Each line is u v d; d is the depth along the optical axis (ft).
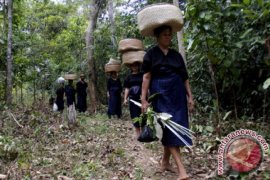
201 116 25.85
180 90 13.70
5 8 46.65
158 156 17.88
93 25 54.90
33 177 14.55
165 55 13.84
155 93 13.62
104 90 57.57
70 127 27.30
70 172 15.58
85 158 17.95
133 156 18.11
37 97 67.67
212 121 22.75
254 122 21.74
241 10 18.89
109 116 37.63
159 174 14.99
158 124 13.29
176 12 13.67
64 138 23.40
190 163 15.89
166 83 13.61
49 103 58.65
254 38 17.88
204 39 19.53
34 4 79.41
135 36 43.37
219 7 18.99
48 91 63.26
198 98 27.99
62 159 17.56
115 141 22.67
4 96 46.85
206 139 19.45
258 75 22.25
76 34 63.82
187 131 13.32
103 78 57.00
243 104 25.32
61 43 66.74
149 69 13.88
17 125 26.81
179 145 13.12
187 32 21.02
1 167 15.97
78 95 50.37
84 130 27.04
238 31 20.10
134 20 43.88
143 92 13.97
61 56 65.57
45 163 16.80
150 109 13.35
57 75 62.59
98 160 17.47
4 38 46.06
